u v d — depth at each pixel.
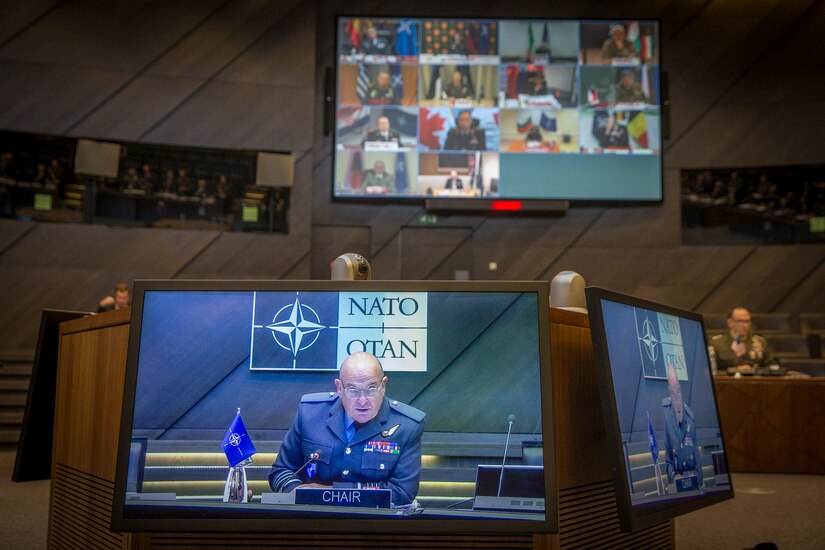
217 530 2.12
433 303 2.21
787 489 5.61
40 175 9.41
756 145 10.37
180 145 9.83
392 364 2.19
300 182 10.18
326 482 2.14
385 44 10.31
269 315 2.24
